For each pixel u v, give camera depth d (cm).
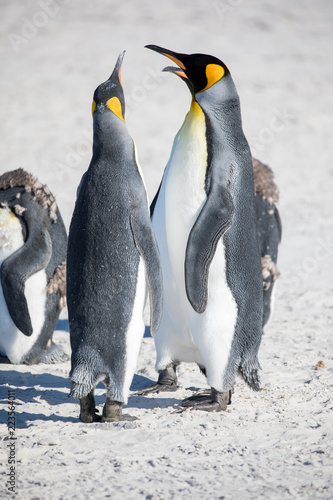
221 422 818
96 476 660
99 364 747
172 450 728
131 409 875
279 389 960
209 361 852
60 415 851
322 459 702
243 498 611
